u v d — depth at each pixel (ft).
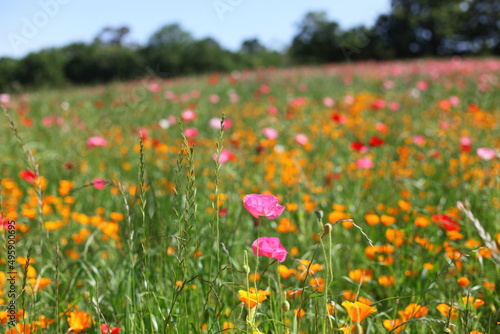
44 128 23.95
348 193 13.42
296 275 7.92
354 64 57.00
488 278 8.57
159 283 7.54
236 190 12.52
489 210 11.00
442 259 9.15
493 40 118.01
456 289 8.01
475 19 114.73
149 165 15.69
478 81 32.45
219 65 102.01
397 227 10.57
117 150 18.70
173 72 91.81
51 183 15.55
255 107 29.60
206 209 11.27
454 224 8.55
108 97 31.19
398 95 30.60
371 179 13.99
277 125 21.40
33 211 9.95
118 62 79.71
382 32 86.43
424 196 12.76
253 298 5.30
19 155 17.69
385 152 16.92
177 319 6.40
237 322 6.53
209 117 26.07
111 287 8.04
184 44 102.22
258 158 15.03
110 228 9.45
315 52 98.53
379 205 11.41
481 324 7.16
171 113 26.89
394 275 8.30
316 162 15.10
